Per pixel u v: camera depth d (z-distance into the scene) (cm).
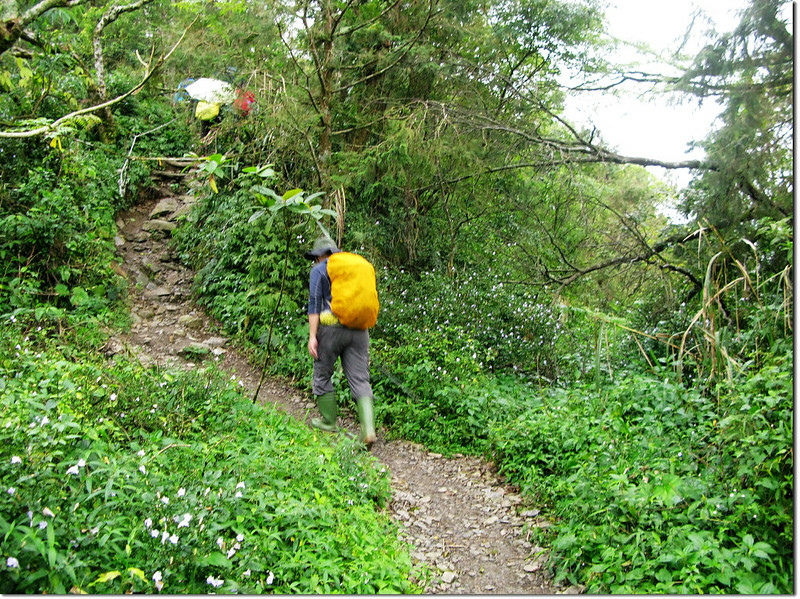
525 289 1012
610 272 1006
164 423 477
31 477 298
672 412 531
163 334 811
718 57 715
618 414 546
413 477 580
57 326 695
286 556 359
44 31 894
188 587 306
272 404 647
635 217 1016
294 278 853
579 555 411
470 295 941
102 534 303
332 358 547
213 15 866
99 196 938
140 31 1341
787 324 529
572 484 494
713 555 356
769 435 397
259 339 807
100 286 807
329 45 896
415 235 1065
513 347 888
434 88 1051
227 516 350
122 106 1233
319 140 920
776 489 384
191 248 986
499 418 666
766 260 731
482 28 1028
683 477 428
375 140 1013
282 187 915
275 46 907
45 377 469
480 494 546
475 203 1145
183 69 985
